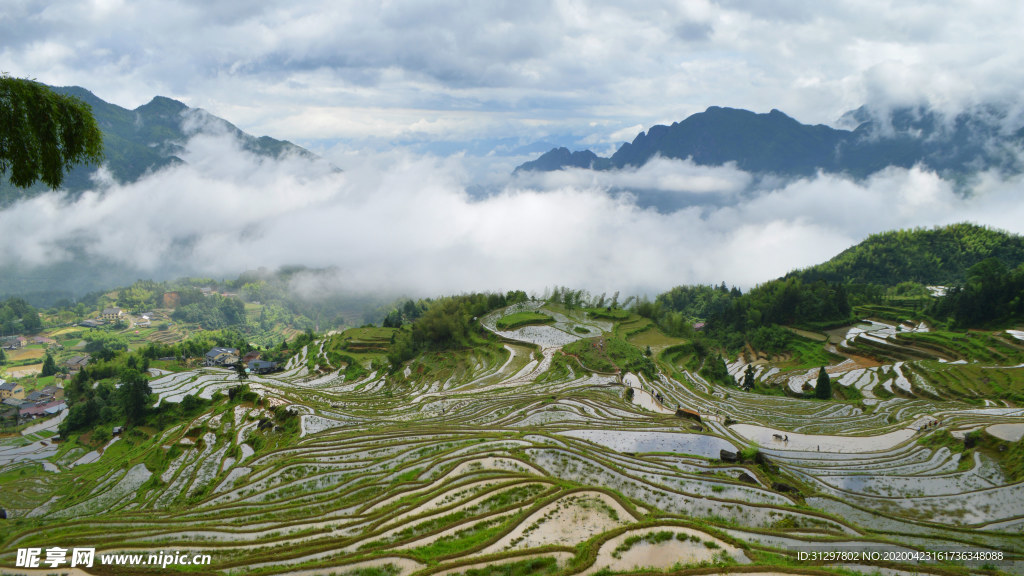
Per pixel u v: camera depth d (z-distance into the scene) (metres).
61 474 90.56
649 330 152.12
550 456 46.84
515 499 36.41
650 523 29.59
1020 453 47.53
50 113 16.69
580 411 70.00
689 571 24.17
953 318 144.25
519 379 102.75
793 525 33.56
